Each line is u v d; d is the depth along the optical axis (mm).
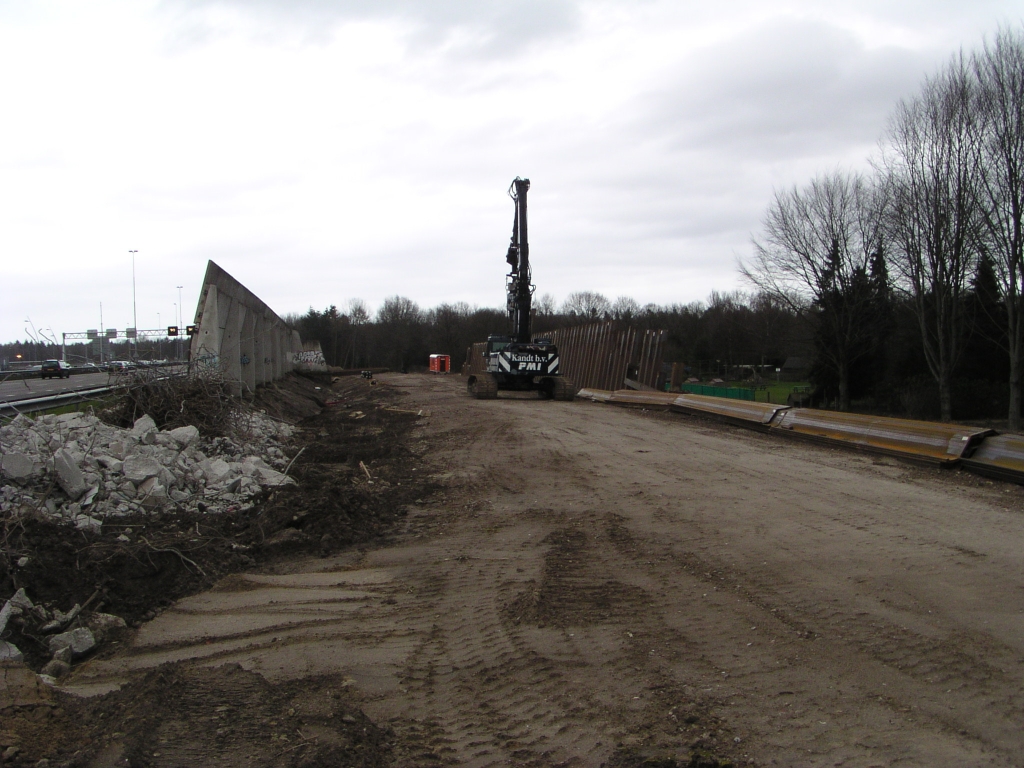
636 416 20250
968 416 27438
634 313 92562
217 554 6930
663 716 3781
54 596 5438
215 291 16453
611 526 7762
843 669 4254
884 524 7469
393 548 7516
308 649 4871
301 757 3230
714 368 63656
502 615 5363
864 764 3285
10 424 8375
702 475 10438
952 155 21516
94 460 8039
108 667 4672
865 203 29422
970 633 4691
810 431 14195
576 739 3596
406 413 23438
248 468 9766
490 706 3990
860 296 30375
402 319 107312
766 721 3693
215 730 3496
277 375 29953
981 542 6742
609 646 4719
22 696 3727
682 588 5758
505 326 94062
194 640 5098
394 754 3473
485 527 8102
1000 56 20188
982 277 24031
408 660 4652
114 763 3031
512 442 14695
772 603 5344
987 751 3369
